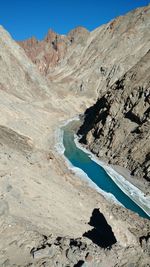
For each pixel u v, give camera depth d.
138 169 51.38
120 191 46.06
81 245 18.22
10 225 18.67
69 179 35.53
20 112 72.44
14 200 21.73
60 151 63.69
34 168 30.22
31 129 66.75
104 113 71.12
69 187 31.66
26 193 23.92
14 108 72.00
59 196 27.08
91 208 28.27
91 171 53.56
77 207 27.00
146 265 18.56
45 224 21.03
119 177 51.31
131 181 49.56
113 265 17.70
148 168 49.47
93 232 23.86
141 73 68.50
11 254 16.61
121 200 43.03
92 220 26.27
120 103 66.81
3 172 24.39
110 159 59.03
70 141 72.81
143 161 52.19
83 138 74.19
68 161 57.97
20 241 17.59
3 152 29.11
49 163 35.09
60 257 16.78
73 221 24.06
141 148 54.47
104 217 26.27
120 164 56.09
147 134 55.28
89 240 19.64
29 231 18.56
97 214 27.28
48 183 28.55
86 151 65.50
